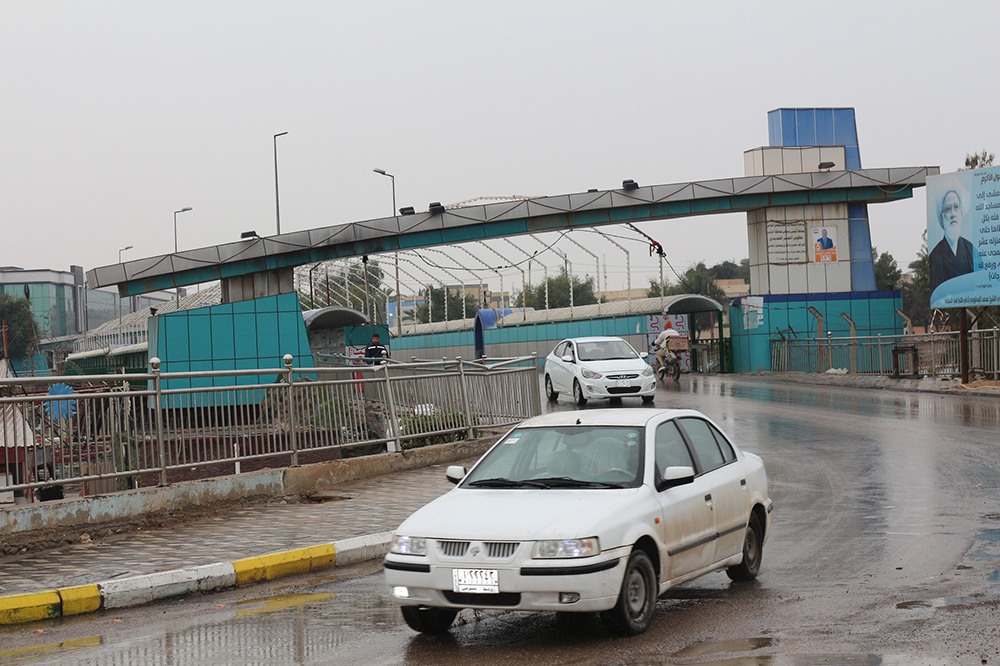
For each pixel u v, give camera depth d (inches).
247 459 493.7
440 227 1441.9
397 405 623.2
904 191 1625.2
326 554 378.6
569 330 1919.3
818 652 241.3
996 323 1118.4
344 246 1421.0
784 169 1723.7
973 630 255.8
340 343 1556.3
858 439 699.4
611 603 252.8
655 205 1556.3
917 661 230.8
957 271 1074.1
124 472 435.8
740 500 323.9
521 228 1501.0
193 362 1245.7
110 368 1857.8
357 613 303.9
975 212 1051.3
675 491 290.4
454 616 285.0
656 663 237.0
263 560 361.7
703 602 302.8
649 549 275.0
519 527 257.1
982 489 488.4
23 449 406.3
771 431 765.3
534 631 274.8
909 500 469.7
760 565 350.0
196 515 460.1
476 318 2271.2
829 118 1737.2
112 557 378.0
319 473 532.7
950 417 804.6
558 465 297.0
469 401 692.7
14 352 3341.5
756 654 241.6
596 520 257.8
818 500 482.0
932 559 346.6
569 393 1048.2
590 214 1539.1
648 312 1695.4
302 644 268.5
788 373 1475.1
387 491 530.3
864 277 1653.5
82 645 277.1
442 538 261.1
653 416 311.4
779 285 1646.2
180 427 466.9
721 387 1279.5
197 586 340.8
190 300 1545.3
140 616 312.7
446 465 628.1
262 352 1268.5
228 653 262.1
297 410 528.7
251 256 1360.7
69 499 412.8
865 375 1284.4
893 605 286.5
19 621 305.9
